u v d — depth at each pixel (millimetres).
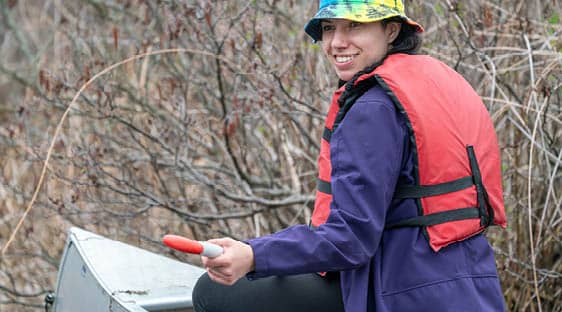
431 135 4559
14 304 10023
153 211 9711
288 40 9148
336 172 4547
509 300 7719
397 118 4555
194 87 9547
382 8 4801
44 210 10016
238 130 9094
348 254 4438
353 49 4895
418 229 4594
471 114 4785
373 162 4465
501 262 7715
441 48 8234
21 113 9852
